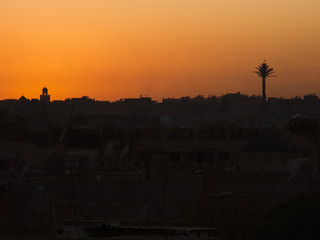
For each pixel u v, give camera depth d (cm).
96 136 12250
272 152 10006
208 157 9625
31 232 2386
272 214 5841
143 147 13000
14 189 2464
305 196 6066
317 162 10275
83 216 5609
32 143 10556
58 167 6700
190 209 6125
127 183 6116
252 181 7181
